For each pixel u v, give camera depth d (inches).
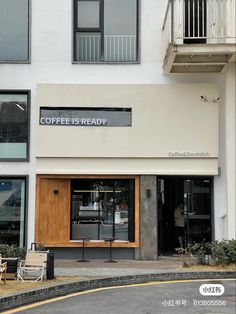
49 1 614.9
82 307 357.7
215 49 542.6
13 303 361.1
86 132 601.3
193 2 573.0
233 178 581.9
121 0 623.5
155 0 616.7
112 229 610.5
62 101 604.1
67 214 604.7
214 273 496.1
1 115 608.7
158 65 609.3
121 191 613.0
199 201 616.4
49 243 597.0
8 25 616.1
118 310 346.9
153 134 600.1
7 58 613.0
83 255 591.2
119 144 599.5
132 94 605.3
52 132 600.4
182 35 558.9
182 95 603.5
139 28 614.9
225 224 594.6
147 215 595.8
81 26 621.6
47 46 611.5
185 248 589.6
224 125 605.3
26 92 608.1
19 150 606.5
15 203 602.2
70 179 609.9
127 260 592.4
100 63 609.3
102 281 449.7
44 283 422.3
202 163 598.2
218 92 605.3
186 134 599.5
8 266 450.0
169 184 620.4
